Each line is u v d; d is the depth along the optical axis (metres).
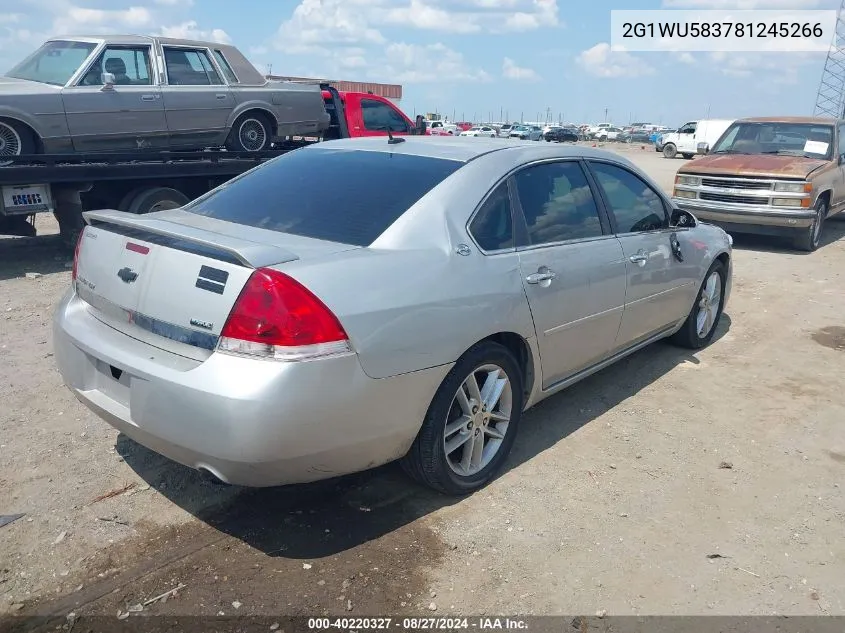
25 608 2.70
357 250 3.11
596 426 4.41
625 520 3.40
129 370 2.92
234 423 2.63
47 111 8.35
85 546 3.06
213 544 3.11
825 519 3.47
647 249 4.68
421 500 3.50
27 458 3.77
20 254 9.14
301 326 2.70
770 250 10.80
